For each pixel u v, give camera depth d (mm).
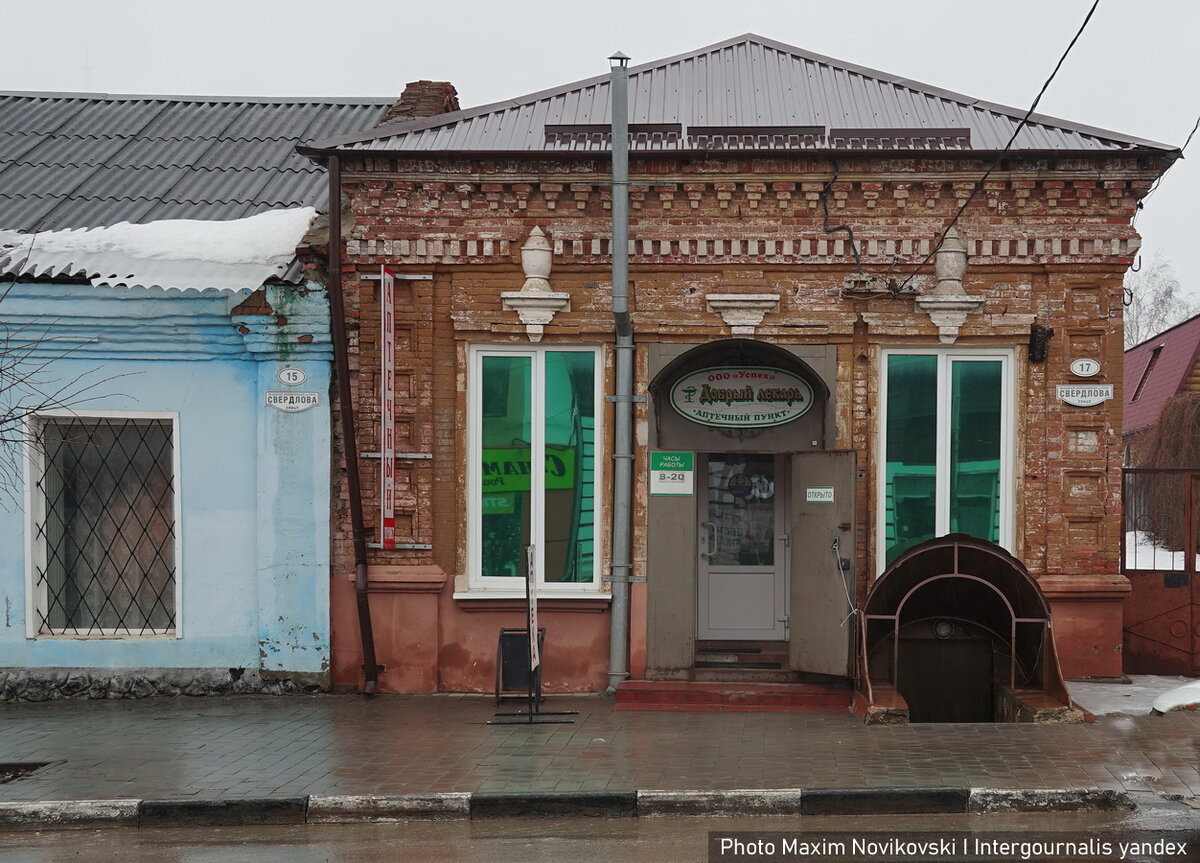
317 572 11156
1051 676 9883
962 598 10656
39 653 11320
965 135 11148
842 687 10430
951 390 11164
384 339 10953
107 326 11234
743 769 8172
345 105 16422
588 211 11211
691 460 10875
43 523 11461
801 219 11078
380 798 7648
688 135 11453
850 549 10219
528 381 11406
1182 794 7480
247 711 10492
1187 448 20281
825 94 12461
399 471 11289
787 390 11039
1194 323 24328
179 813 7613
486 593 11156
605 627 11164
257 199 12938
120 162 14125
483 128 11773
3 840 7348
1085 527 10977
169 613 11469
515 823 7516
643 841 7016
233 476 11336
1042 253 10906
